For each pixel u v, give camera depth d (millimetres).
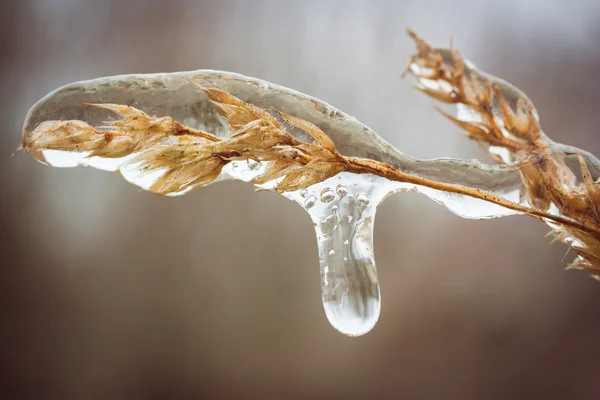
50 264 305
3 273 301
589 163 150
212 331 290
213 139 137
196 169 136
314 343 283
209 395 280
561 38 311
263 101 142
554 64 307
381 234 295
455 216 296
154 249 306
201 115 139
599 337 262
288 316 289
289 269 297
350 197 145
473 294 279
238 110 137
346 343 279
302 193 146
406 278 287
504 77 307
